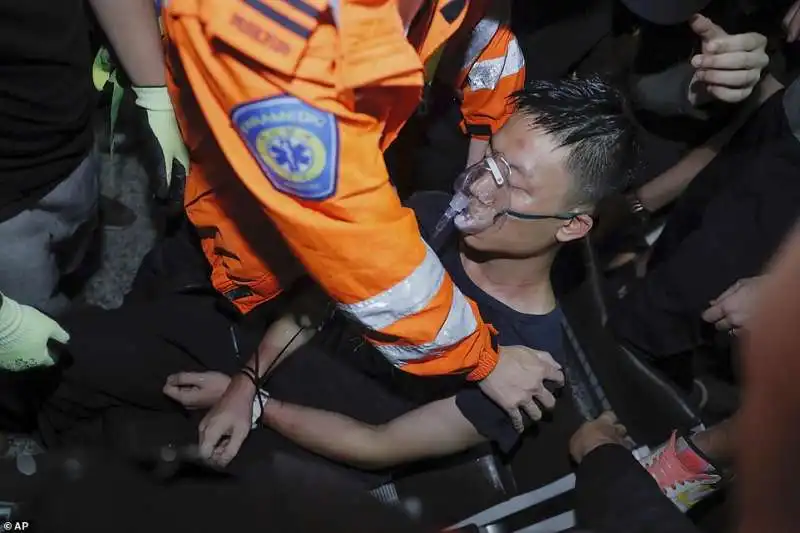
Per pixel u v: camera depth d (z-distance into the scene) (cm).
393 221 129
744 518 54
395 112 132
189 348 218
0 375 208
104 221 284
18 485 81
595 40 223
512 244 182
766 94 235
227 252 187
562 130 169
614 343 227
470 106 208
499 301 193
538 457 213
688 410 221
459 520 205
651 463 185
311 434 204
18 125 167
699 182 240
